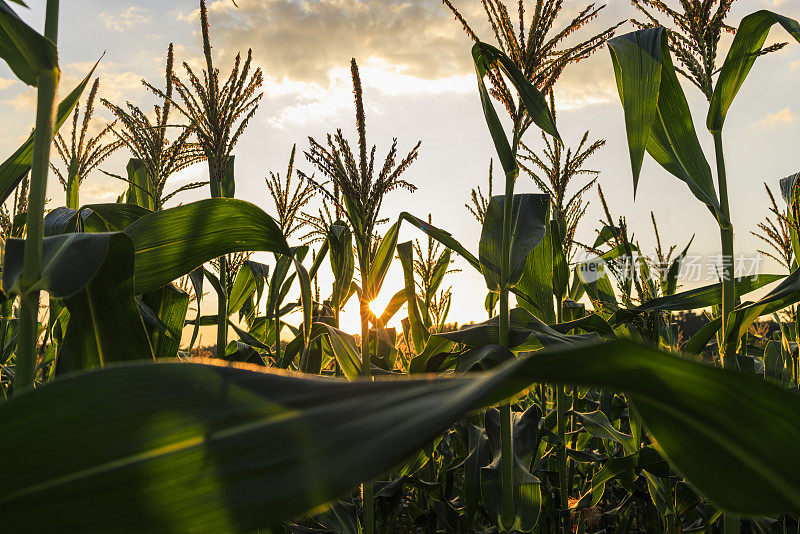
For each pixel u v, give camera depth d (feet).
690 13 7.20
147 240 5.49
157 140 10.37
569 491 12.86
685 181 7.48
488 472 8.91
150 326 6.54
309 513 1.10
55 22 3.69
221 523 1.16
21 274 3.33
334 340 8.87
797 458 1.51
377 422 1.16
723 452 1.62
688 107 7.66
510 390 1.71
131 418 1.35
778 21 6.63
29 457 1.30
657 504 9.92
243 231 5.86
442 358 9.52
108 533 1.23
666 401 1.52
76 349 4.00
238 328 12.82
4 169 4.67
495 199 9.45
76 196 8.87
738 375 1.34
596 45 7.80
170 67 10.27
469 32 7.95
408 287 10.02
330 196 8.64
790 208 7.43
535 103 7.70
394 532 11.74
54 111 3.50
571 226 12.38
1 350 10.01
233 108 9.41
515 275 8.38
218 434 1.28
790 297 7.17
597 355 1.26
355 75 8.14
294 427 1.23
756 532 9.04
